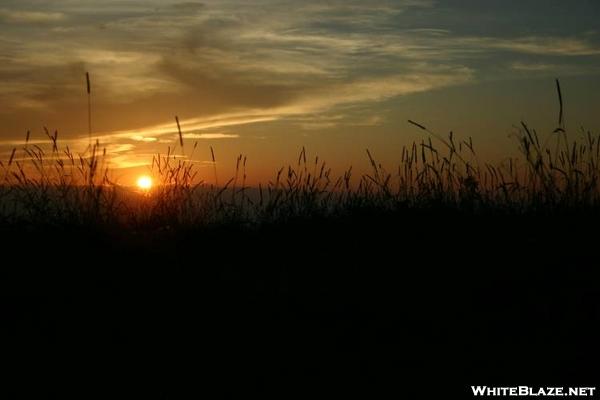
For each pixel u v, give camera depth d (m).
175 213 7.04
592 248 5.24
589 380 3.81
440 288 4.88
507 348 4.12
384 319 4.50
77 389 3.84
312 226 6.46
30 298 4.93
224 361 4.09
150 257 5.79
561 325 4.30
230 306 4.76
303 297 4.87
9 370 4.02
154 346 4.28
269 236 6.36
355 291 4.90
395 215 6.30
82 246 5.91
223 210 7.11
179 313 4.68
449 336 4.28
